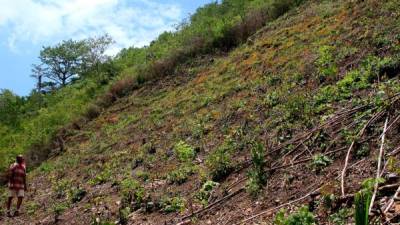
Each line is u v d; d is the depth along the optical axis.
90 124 20.47
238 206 7.49
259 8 21.55
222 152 10.36
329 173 6.89
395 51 10.20
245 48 18.05
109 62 29.33
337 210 5.78
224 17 25.00
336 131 8.07
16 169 12.83
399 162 6.22
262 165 7.91
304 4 19.11
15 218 12.37
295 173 7.48
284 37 16.42
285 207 6.55
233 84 15.20
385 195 5.62
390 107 7.60
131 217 9.02
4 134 28.05
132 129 16.69
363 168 6.53
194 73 19.31
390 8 12.79
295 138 8.74
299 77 12.06
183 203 8.68
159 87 20.12
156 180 10.70
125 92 21.77
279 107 11.00
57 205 11.90
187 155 11.40
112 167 13.51
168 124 15.01
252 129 10.77
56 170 16.42
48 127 24.69
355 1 15.21
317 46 13.48
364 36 11.93
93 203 10.88
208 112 13.97
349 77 10.04
